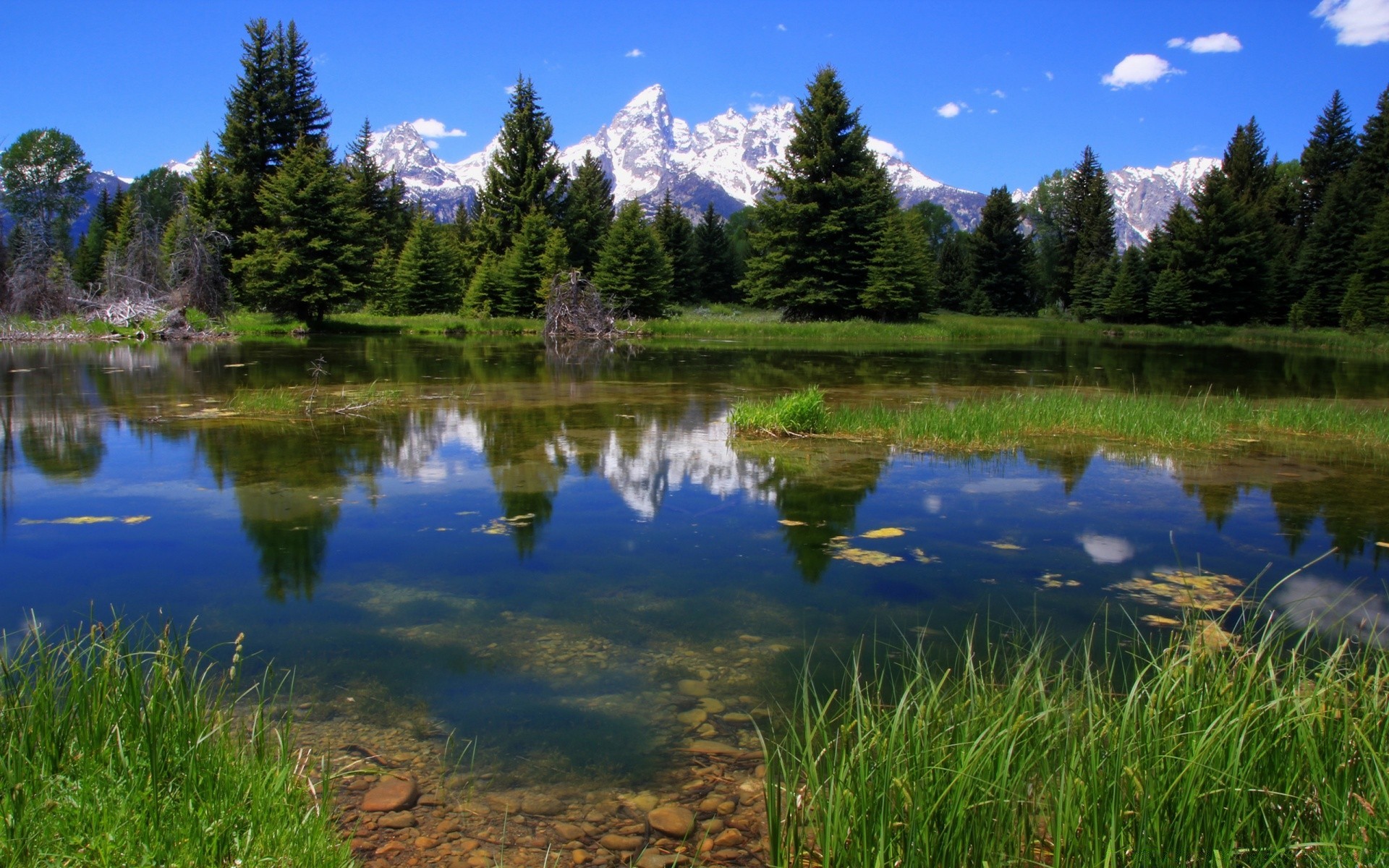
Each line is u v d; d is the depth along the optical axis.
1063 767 2.24
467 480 6.84
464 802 2.56
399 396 11.91
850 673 3.44
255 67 33.25
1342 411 10.63
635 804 2.57
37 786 2.15
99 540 5.13
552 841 2.38
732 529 5.57
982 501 6.42
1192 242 43.12
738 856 2.32
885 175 39.03
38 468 7.06
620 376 15.41
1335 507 6.30
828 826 2.07
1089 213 56.69
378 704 3.18
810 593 4.41
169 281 26.17
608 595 4.34
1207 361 22.28
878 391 13.62
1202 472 7.49
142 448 7.89
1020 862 2.11
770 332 31.59
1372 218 40.06
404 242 51.28
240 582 4.45
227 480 6.71
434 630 3.88
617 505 6.15
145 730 2.39
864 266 36.59
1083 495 6.62
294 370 15.41
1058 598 4.36
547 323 27.06
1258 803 2.13
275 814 2.19
